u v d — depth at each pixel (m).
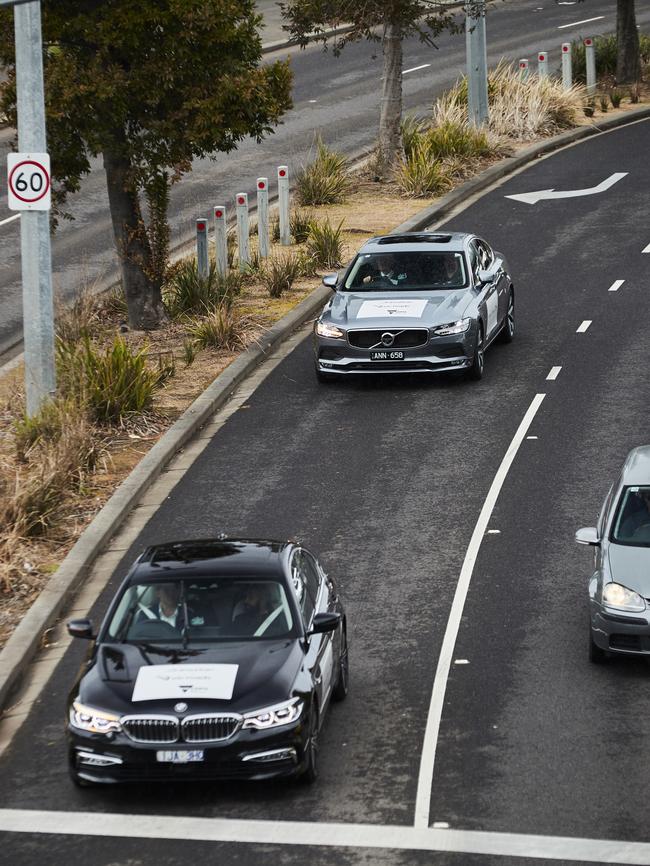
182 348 42.22
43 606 25.34
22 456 32.41
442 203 58.44
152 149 40.44
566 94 73.31
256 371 40.22
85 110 38.75
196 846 17.06
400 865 16.36
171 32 38.34
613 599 21.23
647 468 23.97
